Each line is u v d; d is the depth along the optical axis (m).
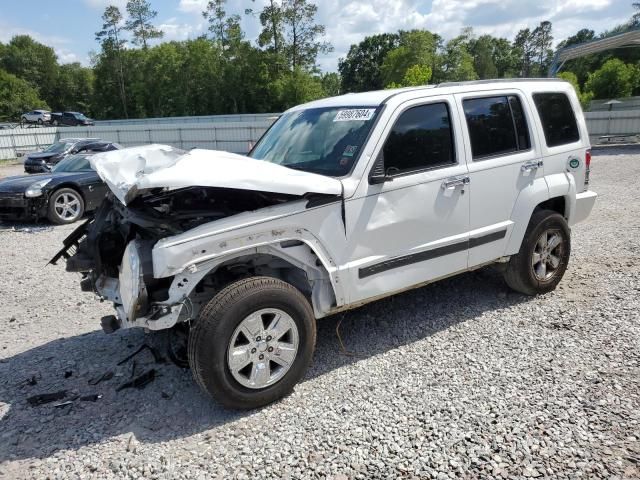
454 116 4.39
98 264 3.95
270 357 3.46
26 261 7.93
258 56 70.44
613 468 2.71
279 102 71.25
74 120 57.78
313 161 4.17
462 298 5.25
